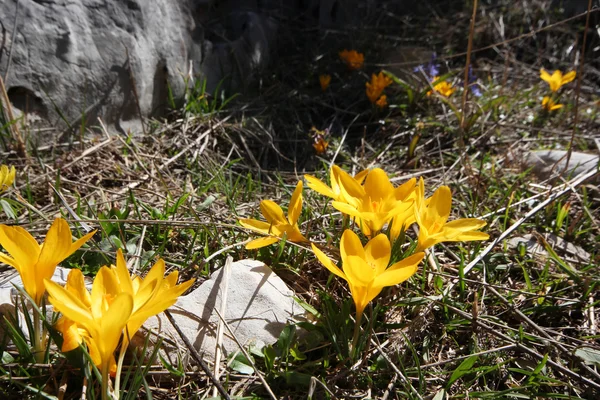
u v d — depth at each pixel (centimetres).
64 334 33
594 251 54
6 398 36
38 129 64
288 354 39
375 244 37
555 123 85
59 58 65
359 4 109
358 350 39
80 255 46
